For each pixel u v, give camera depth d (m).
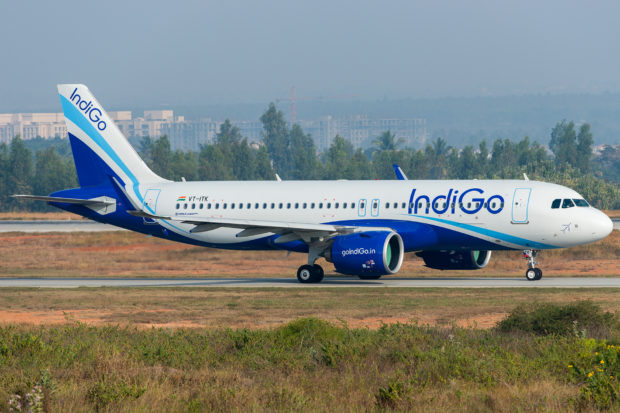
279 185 96.69
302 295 75.69
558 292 72.94
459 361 39.72
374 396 34.62
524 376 37.41
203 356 43.28
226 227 90.75
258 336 47.81
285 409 32.69
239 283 91.69
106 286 88.31
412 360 41.22
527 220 84.44
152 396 34.22
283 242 90.06
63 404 33.38
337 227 86.44
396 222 88.69
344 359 41.78
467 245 87.94
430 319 59.19
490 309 62.62
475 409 32.22
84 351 44.66
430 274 101.12
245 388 36.50
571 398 33.41
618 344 43.84
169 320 61.75
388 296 73.06
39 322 61.78
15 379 37.09
